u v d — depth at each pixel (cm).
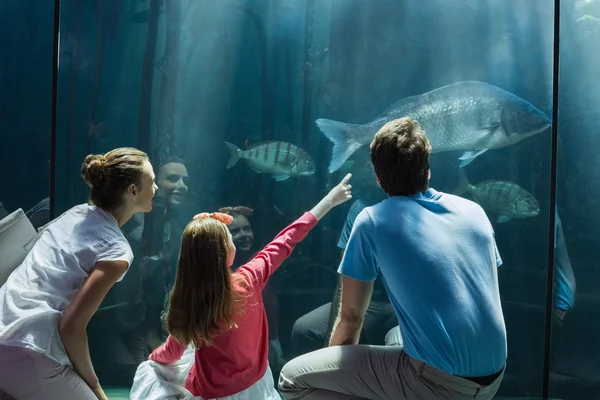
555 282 350
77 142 653
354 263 195
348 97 700
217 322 201
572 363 344
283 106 780
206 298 199
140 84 671
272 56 746
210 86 776
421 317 177
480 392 178
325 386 203
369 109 698
